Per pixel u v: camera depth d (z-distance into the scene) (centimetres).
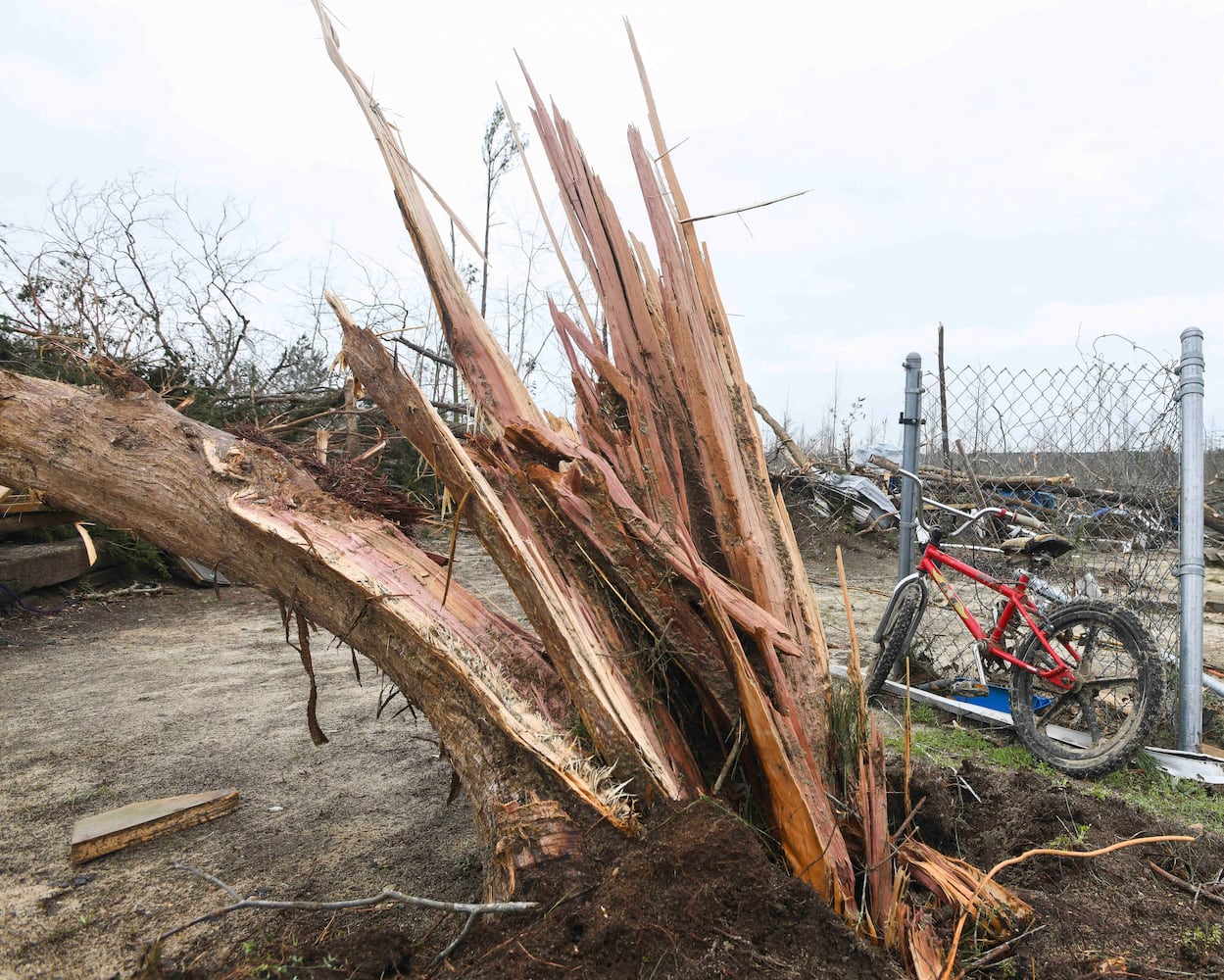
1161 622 438
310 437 902
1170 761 368
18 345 798
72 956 214
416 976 174
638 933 162
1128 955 199
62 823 299
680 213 245
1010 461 480
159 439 261
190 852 277
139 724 415
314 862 268
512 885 181
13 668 527
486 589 770
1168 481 426
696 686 223
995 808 277
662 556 218
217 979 185
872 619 727
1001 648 409
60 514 740
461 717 219
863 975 160
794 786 197
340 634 244
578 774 196
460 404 981
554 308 255
